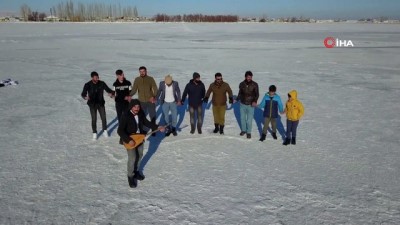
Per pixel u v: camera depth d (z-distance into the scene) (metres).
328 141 7.63
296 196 5.12
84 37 52.19
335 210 4.74
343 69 19.75
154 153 6.91
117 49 32.94
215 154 6.85
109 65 21.50
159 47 35.16
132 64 21.89
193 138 7.85
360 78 16.61
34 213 4.67
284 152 6.96
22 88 14.05
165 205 4.89
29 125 8.86
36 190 5.31
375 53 28.95
